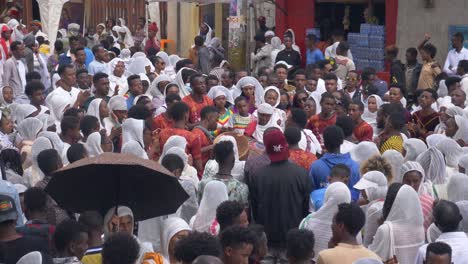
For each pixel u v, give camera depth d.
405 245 9.93
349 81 19.52
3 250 8.64
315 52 24.19
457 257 9.30
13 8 31.66
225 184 11.30
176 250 7.78
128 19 36.41
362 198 11.36
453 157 12.79
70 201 9.20
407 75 21.80
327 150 12.14
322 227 10.36
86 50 23.73
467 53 22.19
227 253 8.01
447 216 9.45
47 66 24.72
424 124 16.38
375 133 16.41
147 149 14.01
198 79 15.97
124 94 19.47
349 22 27.67
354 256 8.73
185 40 37.09
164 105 18.16
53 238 8.54
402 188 9.95
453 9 24.86
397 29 25.67
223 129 14.84
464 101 17.25
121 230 8.93
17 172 12.40
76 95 17.41
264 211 11.66
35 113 15.41
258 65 25.72
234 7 26.47
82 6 35.69
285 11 28.09
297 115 14.40
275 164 11.70
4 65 21.62
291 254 8.66
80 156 11.52
